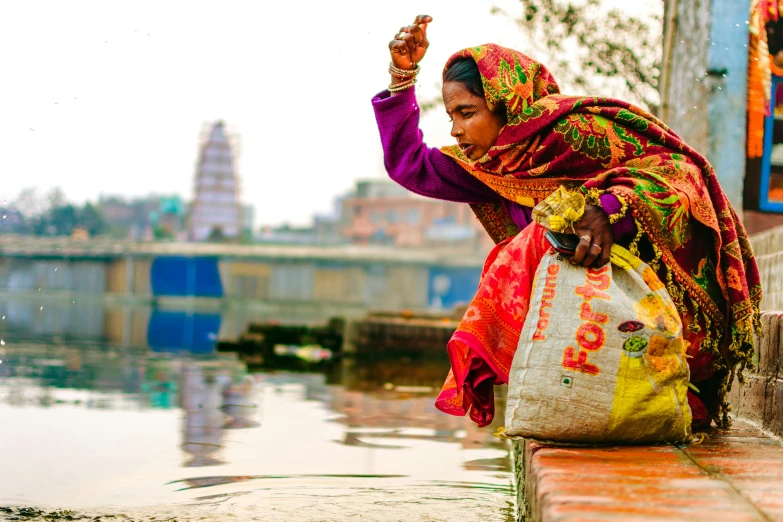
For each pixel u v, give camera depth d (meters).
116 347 11.78
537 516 1.75
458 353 2.35
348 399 5.82
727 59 5.64
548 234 2.22
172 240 49.59
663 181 2.26
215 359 9.88
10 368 7.79
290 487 2.98
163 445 3.83
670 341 2.14
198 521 2.49
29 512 2.60
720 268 2.41
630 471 1.86
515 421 2.15
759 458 2.04
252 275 44.38
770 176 5.65
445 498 2.83
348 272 44.00
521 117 2.50
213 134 51.22
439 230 47.00
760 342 2.79
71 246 45.81
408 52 2.77
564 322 2.14
